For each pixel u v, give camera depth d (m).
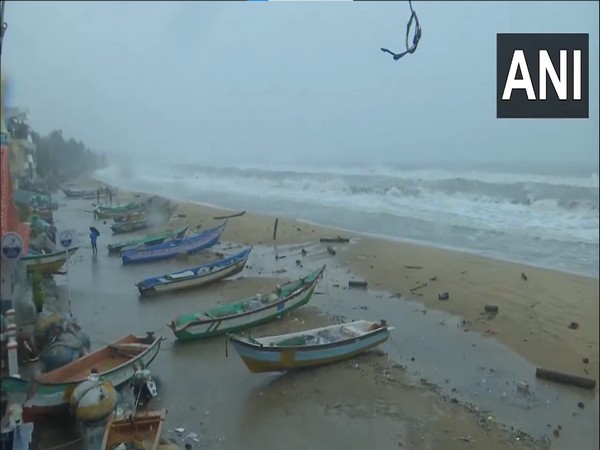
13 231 6.93
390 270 17.89
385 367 10.84
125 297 13.09
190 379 9.78
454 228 25.73
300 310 13.29
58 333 8.98
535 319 13.98
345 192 36.84
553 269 18.78
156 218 21.09
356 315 13.51
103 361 9.27
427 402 9.53
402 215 28.80
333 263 18.45
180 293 13.92
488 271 18.25
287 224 24.62
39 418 7.79
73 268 14.30
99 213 18.30
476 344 12.31
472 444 8.38
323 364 10.62
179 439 8.04
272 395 9.49
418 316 13.88
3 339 5.94
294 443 8.15
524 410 9.59
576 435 8.81
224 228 21.06
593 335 12.97
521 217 28.27
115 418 7.37
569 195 33.25
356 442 8.23
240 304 12.52
